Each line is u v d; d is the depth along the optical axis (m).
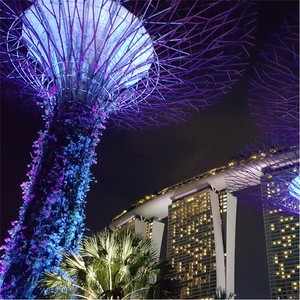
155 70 22.09
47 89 21.09
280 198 32.75
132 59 21.05
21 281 16.62
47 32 19.75
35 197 17.88
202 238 164.25
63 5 19.80
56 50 20.22
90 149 19.77
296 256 132.75
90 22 20.17
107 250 15.34
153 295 14.91
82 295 15.05
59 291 15.45
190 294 154.62
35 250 17.02
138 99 23.22
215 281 148.75
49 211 17.62
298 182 30.23
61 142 19.03
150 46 20.98
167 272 15.84
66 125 19.41
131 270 15.05
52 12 19.45
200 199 174.25
